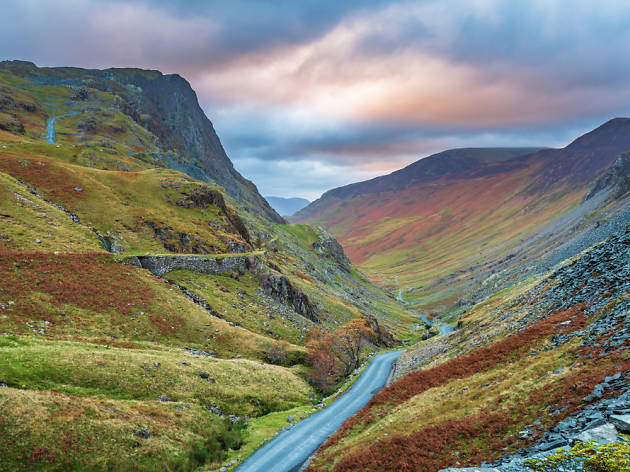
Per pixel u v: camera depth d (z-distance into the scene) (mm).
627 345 23469
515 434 21250
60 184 93188
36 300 51562
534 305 51938
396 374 71938
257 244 168000
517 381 28375
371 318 137500
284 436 42875
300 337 85438
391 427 32688
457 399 31609
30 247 63594
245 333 71875
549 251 192500
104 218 89562
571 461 13133
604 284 38125
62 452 27266
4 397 28953
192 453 34906
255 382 55375
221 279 92812
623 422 14164
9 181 82000
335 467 29844
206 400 45875
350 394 61094
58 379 37219
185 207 116562
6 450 25344
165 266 82750
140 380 43000
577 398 20688
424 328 191500
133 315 59750
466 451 22578
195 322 66875
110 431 31406
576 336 30766
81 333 50062
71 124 199500
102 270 66562
